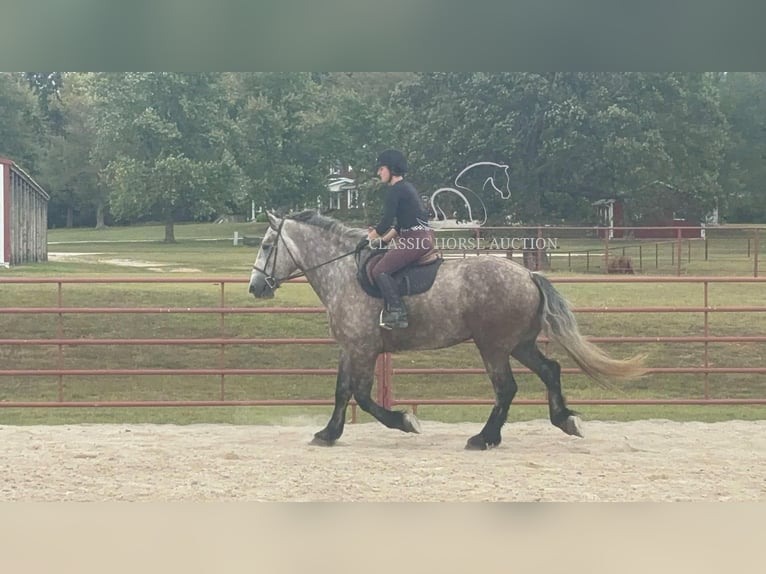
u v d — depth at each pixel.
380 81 56.47
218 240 53.91
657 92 36.62
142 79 55.31
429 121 34.97
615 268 27.88
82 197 70.00
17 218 33.16
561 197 35.34
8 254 31.45
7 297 19.58
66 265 33.38
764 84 58.75
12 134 65.69
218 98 56.94
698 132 39.50
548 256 27.47
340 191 56.03
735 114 58.31
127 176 54.19
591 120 34.31
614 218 38.84
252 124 56.22
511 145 33.75
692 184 39.06
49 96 71.62
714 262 31.69
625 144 34.03
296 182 55.66
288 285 22.67
